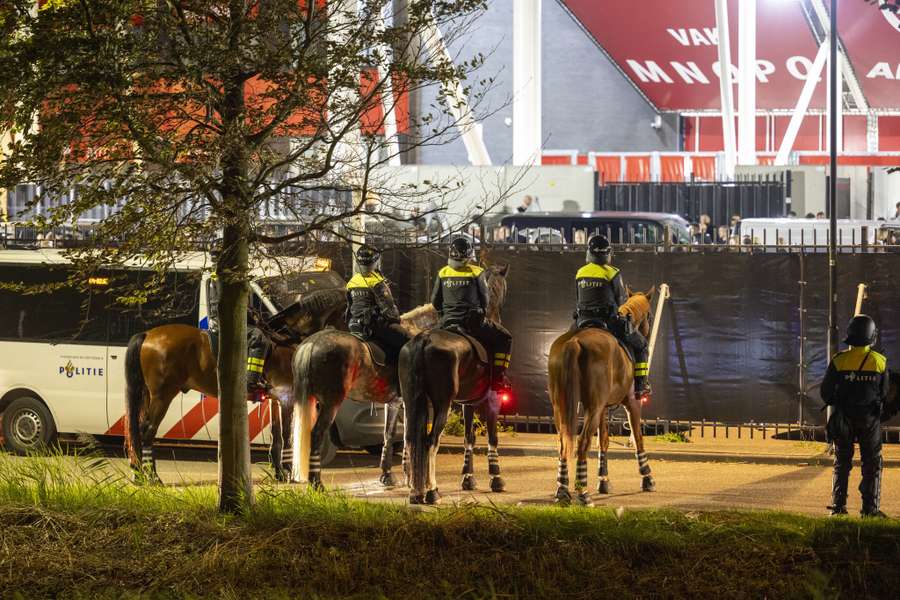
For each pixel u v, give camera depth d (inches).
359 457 775.1
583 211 1453.0
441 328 597.0
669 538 420.2
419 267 848.3
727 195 1611.7
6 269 761.6
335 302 660.1
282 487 555.8
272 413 672.4
